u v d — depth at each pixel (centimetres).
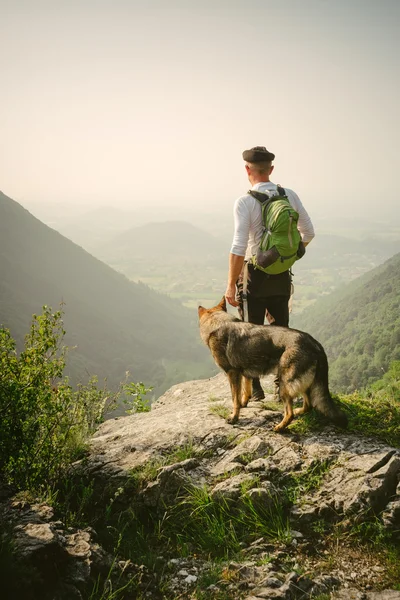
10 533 286
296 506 333
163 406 581
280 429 405
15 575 253
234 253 416
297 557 303
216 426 432
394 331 10862
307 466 359
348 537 312
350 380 10412
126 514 358
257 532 326
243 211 419
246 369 420
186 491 356
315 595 270
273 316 459
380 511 323
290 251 408
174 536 337
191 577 295
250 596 267
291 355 389
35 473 391
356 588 276
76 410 491
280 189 433
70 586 269
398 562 293
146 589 287
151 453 401
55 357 443
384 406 448
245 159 434
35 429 398
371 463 351
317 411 425
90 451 430
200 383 665
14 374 419
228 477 360
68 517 349
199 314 473
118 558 314
